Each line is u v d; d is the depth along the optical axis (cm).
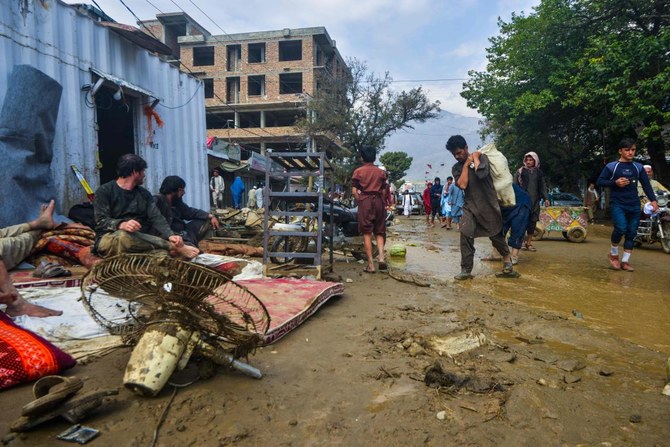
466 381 232
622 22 1773
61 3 613
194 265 189
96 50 686
